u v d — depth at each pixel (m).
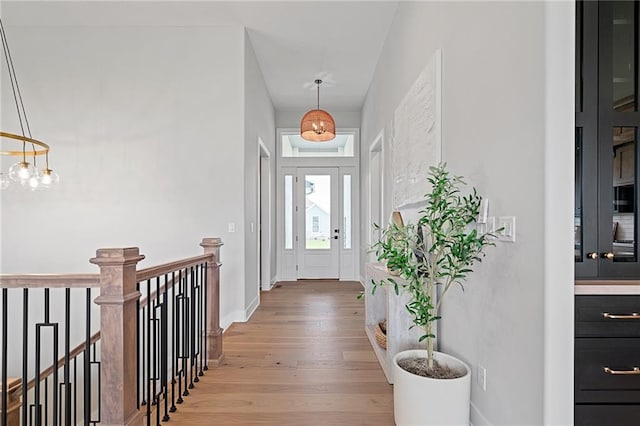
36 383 1.58
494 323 1.67
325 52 4.41
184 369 2.33
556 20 1.30
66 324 1.58
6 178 3.20
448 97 2.21
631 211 1.51
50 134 3.88
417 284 1.89
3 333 1.56
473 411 1.87
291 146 7.04
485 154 1.75
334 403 2.17
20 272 3.85
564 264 1.31
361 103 6.17
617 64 1.52
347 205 6.60
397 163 3.51
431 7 2.51
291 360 2.81
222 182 3.87
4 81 3.88
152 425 1.95
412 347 2.41
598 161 1.46
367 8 3.54
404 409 1.78
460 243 1.66
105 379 1.51
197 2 3.45
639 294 1.39
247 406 2.14
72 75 3.88
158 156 3.87
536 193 1.36
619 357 1.39
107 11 3.60
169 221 3.86
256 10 3.58
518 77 1.47
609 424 1.38
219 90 3.88
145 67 3.88
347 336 3.38
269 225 5.73
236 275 3.87
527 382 1.42
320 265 6.64
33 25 3.86
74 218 3.86
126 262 1.52
